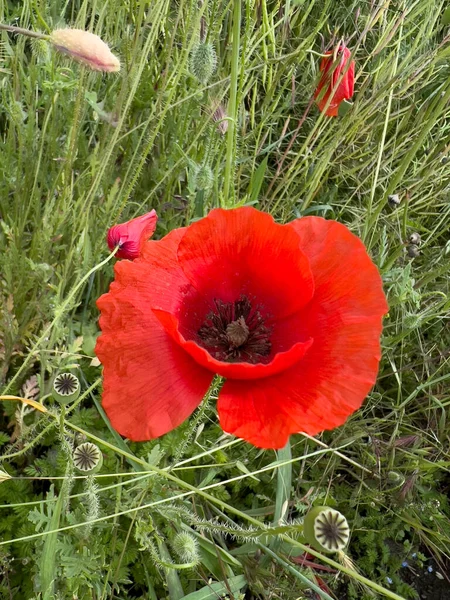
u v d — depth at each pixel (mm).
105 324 106
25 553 143
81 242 159
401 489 170
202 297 117
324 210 212
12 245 158
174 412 99
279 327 113
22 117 164
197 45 152
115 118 157
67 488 126
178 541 128
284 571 155
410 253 177
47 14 180
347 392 94
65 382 117
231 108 135
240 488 176
